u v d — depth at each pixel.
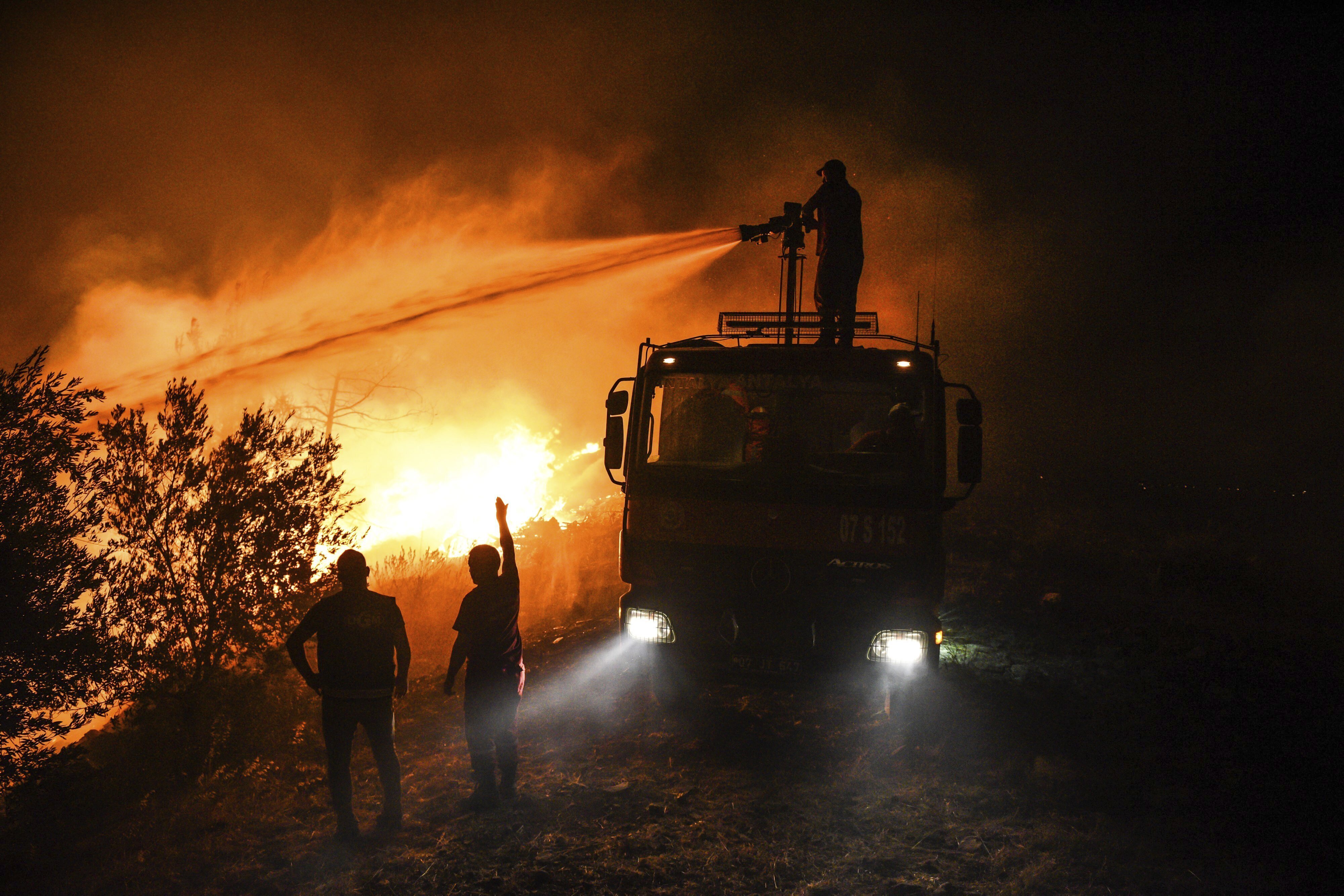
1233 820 4.86
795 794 5.24
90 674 5.46
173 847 4.61
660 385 6.70
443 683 7.58
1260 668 8.06
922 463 6.12
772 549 6.10
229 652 6.16
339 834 4.62
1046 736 6.16
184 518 5.90
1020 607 10.26
